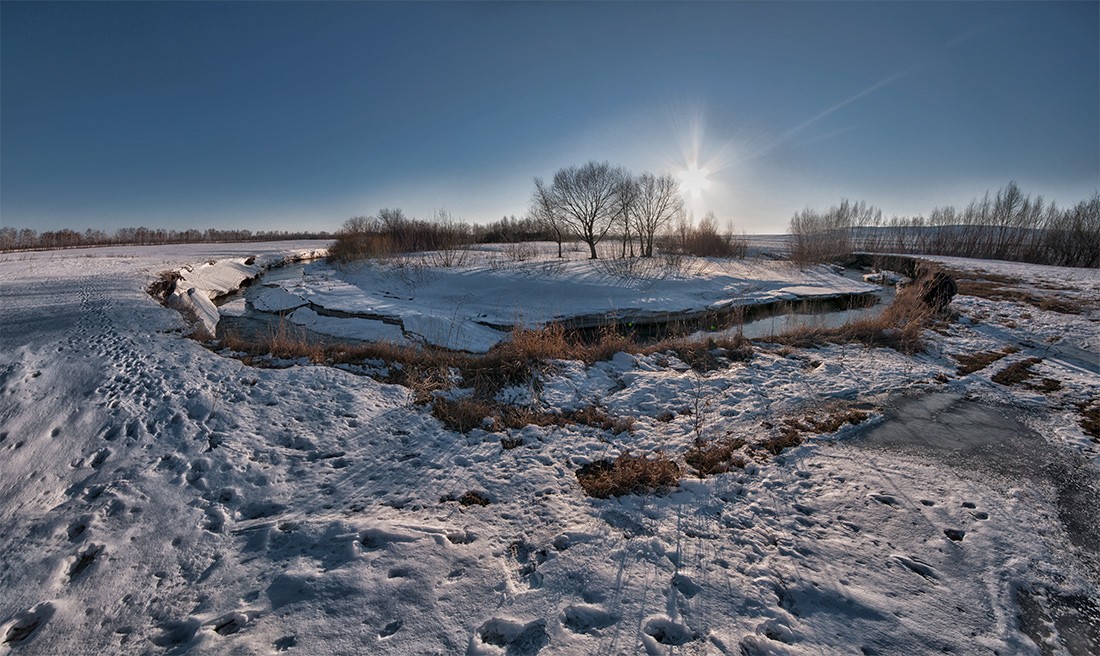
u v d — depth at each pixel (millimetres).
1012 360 7539
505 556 3115
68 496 3646
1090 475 4172
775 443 4730
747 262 23922
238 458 4211
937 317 10633
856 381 6500
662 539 3283
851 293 16516
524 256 22734
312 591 2744
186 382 5902
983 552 3176
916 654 2434
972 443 4773
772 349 8133
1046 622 2656
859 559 3115
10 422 4746
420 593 2760
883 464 4348
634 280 17141
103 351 7176
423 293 16328
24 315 9727
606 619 2607
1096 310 11211
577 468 4293
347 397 5656
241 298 17219
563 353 7609
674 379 6492
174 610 2637
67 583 2809
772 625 2574
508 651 2412
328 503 3670
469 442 4699
